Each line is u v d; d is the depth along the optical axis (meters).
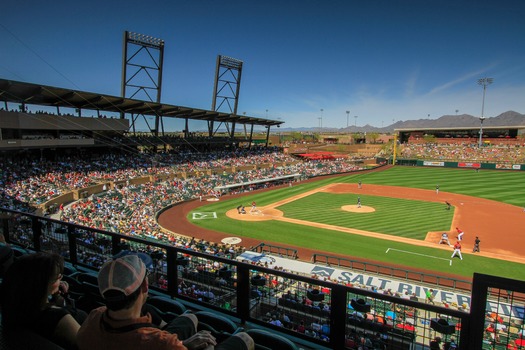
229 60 73.19
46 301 2.66
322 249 27.22
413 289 17.16
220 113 64.12
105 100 44.53
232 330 3.68
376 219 36.88
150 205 40.16
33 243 7.28
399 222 35.56
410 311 5.82
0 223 7.90
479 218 37.19
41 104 43.09
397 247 27.48
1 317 2.52
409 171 76.19
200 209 42.44
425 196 50.28
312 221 36.19
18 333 2.38
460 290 18.98
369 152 104.50
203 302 4.96
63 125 43.88
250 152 81.94
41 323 2.57
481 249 27.11
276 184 63.81
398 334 4.42
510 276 21.86
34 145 40.12
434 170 76.38
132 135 58.16
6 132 38.75
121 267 2.11
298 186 61.19
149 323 2.22
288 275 4.07
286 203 46.19
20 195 33.38
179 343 2.08
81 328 2.28
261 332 3.32
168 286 5.22
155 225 31.64
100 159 51.84
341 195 51.94
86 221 28.77
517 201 45.62
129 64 55.69
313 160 89.44
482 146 89.44
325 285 3.87
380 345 4.43
